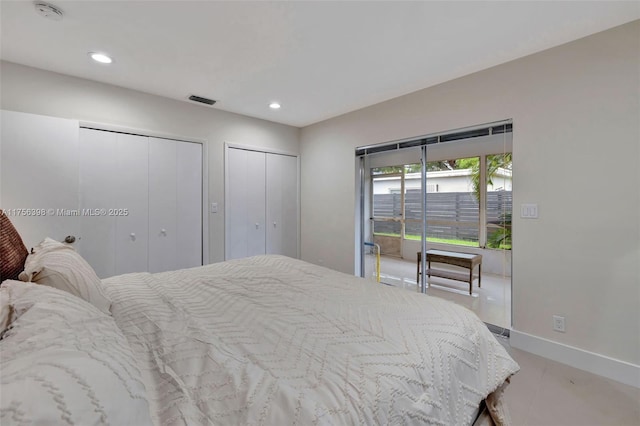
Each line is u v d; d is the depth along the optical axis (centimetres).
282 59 235
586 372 204
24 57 229
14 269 126
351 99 327
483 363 119
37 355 55
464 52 225
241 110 362
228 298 146
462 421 98
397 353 96
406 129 313
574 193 212
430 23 188
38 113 246
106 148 279
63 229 250
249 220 388
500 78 246
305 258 441
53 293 86
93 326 78
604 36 197
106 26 189
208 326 113
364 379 81
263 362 89
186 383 77
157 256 311
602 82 199
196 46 215
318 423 66
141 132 298
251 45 213
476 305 289
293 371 84
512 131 242
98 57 229
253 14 178
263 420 66
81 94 265
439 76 269
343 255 390
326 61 238
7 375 48
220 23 187
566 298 215
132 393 59
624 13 179
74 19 181
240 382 77
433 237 322
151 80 273
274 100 328
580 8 174
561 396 178
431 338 107
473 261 291
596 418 160
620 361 193
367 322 118
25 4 167
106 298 129
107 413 52
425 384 90
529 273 233
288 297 149
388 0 166
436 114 288
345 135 380
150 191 306
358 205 379
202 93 305
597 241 203
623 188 193
